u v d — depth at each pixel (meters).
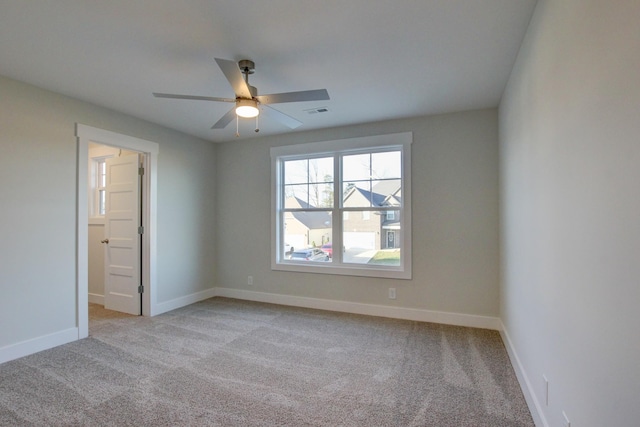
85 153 3.29
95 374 2.50
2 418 1.95
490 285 3.53
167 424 1.90
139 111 3.59
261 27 2.06
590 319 1.19
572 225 1.36
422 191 3.80
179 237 4.43
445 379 2.42
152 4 1.83
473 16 1.96
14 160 2.78
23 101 2.85
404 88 3.01
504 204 3.08
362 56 2.43
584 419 1.25
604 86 1.07
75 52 2.36
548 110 1.67
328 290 4.30
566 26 1.42
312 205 4.52
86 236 3.30
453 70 2.65
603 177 1.09
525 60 2.15
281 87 2.98
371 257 4.14
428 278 3.78
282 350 2.96
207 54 2.40
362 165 4.22
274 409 2.05
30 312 2.87
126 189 4.17
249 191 4.83
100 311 4.21
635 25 0.88
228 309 4.29
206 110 3.57
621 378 0.97
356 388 2.30
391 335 3.32
